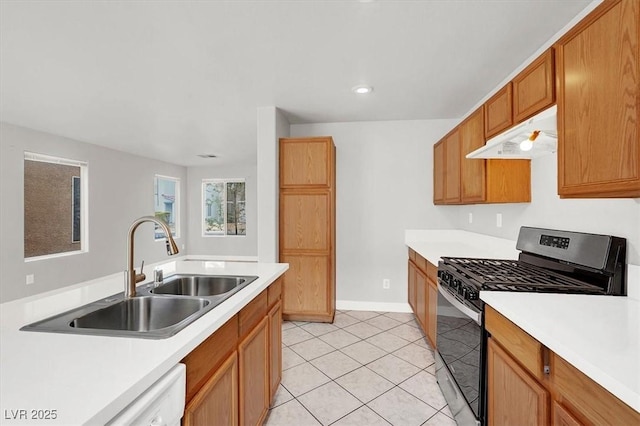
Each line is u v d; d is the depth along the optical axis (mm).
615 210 1534
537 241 2045
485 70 2496
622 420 757
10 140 3951
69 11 1716
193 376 1011
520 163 2352
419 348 2877
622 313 1190
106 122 3934
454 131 3016
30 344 896
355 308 3938
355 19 1818
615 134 1102
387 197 3887
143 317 1397
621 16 1069
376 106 3357
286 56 2258
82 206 5062
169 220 7508
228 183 7977
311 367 2539
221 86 2795
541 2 1684
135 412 703
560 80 1397
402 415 1953
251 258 7809
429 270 2771
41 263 4309
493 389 1414
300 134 4000
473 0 1660
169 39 2016
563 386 967
